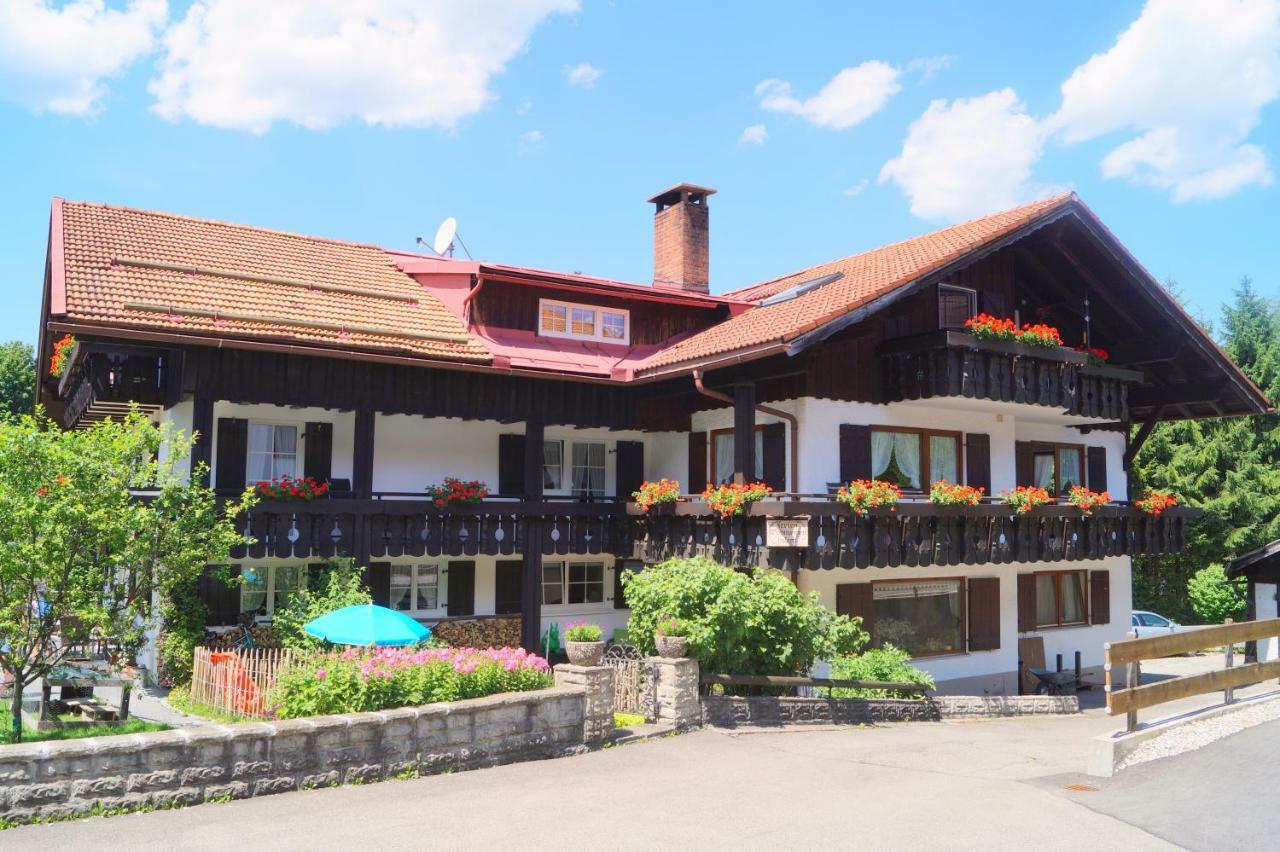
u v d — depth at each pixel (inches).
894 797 354.9
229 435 641.6
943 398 676.1
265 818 309.4
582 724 441.7
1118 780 368.8
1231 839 289.1
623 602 823.7
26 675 436.5
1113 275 771.4
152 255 659.4
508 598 760.3
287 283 685.3
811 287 776.3
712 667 529.0
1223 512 1309.1
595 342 792.9
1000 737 522.9
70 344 643.5
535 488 711.7
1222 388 820.6
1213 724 447.8
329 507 615.2
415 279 782.5
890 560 636.7
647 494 695.1
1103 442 891.4
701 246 924.6
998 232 665.0
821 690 612.4
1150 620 1120.2
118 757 309.4
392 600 725.9
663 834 304.2
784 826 314.3
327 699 381.4
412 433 724.0
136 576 458.0
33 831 286.5
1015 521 716.0
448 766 388.5
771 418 685.3
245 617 632.4
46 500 419.5
